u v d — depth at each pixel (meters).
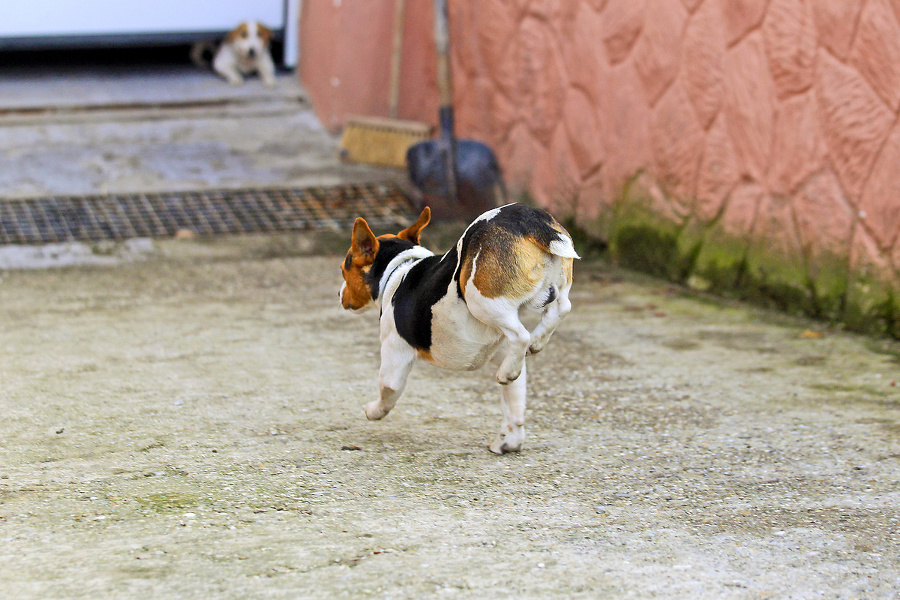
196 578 2.75
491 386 5.07
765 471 3.83
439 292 3.62
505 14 9.73
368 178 10.80
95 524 3.16
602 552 3.02
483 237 3.41
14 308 6.82
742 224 7.11
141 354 5.67
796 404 4.74
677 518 3.34
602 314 6.82
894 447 4.05
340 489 3.58
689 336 6.17
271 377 5.23
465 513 3.36
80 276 7.80
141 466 3.78
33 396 4.75
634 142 8.15
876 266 6.02
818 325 6.41
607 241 8.65
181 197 9.91
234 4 12.84
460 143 10.11
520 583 2.77
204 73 13.32
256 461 3.88
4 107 11.47
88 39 12.27
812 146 6.40
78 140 11.21
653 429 4.39
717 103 7.20
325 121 12.14
